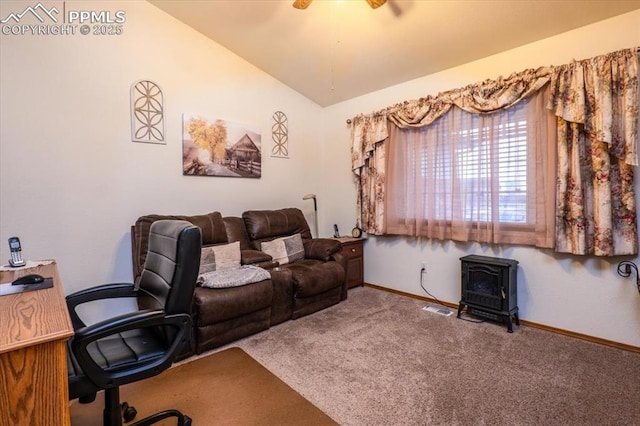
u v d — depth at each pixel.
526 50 2.78
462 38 2.81
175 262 1.40
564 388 1.92
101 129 2.77
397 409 1.76
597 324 2.51
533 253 2.80
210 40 3.42
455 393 1.89
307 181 4.47
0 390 0.81
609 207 2.33
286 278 2.97
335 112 4.47
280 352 2.41
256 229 3.49
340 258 3.54
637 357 2.27
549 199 2.62
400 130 3.69
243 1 2.81
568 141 2.50
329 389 1.95
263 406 1.80
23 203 2.45
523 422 1.64
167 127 3.14
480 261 2.89
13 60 2.39
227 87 3.57
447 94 3.20
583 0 2.25
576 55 2.52
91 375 1.19
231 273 2.69
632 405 1.75
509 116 2.85
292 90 4.24
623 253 2.33
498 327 2.83
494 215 2.94
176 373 2.13
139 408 1.79
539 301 2.79
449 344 2.51
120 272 2.89
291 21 2.98
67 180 2.63
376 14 2.75
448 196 3.32
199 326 2.37
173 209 3.21
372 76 3.68
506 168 2.88
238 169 3.68
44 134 2.52
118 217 2.88
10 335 0.86
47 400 0.86
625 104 2.26
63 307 1.12
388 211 3.79
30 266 1.93
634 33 2.28
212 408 1.79
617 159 2.34
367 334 2.71
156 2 2.97
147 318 1.28
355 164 4.02
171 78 3.16
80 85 2.67
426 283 3.59
